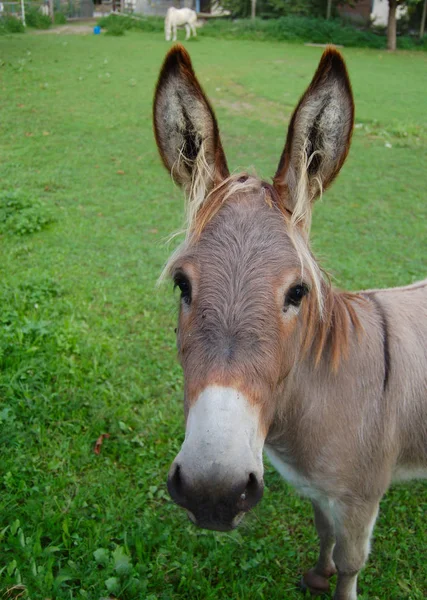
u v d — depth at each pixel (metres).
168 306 2.49
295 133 1.04
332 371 1.18
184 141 1.08
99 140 4.89
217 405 0.88
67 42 9.91
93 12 15.15
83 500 1.53
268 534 1.52
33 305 2.40
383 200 3.86
